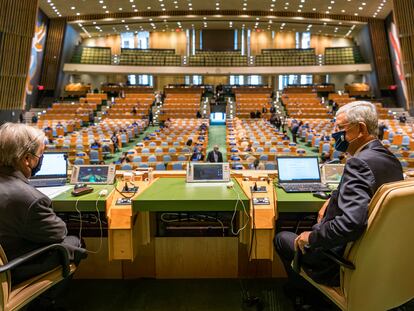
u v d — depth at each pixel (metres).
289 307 2.21
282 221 2.77
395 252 1.35
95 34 30.38
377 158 1.44
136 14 25.27
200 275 2.65
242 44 30.98
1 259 1.31
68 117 20.80
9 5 17.55
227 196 2.13
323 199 2.14
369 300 1.37
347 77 30.14
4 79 18.00
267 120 20.53
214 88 29.27
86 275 2.63
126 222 2.10
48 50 25.77
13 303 1.38
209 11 25.02
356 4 22.66
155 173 2.81
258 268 2.64
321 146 11.93
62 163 2.59
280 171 2.55
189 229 2.75
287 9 24.23
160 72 27.22
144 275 2.65
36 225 1.46
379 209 1.26
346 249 1.41
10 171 1.50
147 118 21.39
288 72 26.98
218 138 17.19
